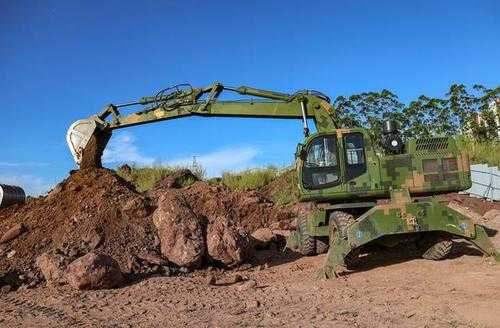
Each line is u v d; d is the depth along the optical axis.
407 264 9.73
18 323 7.24
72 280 9.05
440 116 28.05
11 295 9.30
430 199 10.33
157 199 12.34
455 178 10.16
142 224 11.49
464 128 26.22
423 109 28.41
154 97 12.92
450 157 10.23
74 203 12.20
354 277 9.02
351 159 10.30
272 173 21.66
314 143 10.46
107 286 9.12
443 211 9.22
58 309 7.87
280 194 18.95
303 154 10.45
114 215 11.55
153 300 8.07
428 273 8.78
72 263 9.27
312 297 7.63
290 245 12.78
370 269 9.63
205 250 10.68
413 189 10.11
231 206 15.52
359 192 10.18
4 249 11.09
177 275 10.23
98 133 13.24
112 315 7.34
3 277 9.95
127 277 9.91
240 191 17.28
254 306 7.27
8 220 12.12
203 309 7.32
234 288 8.80
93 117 13.25
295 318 6.52
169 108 12.83
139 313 7.35
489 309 6.30
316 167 10.38
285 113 12.40
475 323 5.88
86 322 7.04
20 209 12.53
